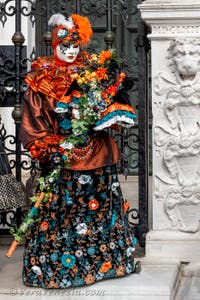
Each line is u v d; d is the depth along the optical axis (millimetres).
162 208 4875
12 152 5203
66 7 5133
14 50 5180
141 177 5031
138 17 4965
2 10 5180
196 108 4750
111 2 5051
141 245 5055
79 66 4055
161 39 4766
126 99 4035
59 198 4008
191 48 4613
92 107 3916
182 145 4746
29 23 6230
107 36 5039
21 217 5270
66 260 3992
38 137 3916
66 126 4027
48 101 4004
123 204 4230
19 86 5152
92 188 4031
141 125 4980
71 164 3977
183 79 4730
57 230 4008
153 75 4801
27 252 4078
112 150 4113
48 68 4051
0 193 4039
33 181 5188
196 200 4801
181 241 4820
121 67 4949
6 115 6629
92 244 4047
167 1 4699
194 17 4656
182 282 4602
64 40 4027
